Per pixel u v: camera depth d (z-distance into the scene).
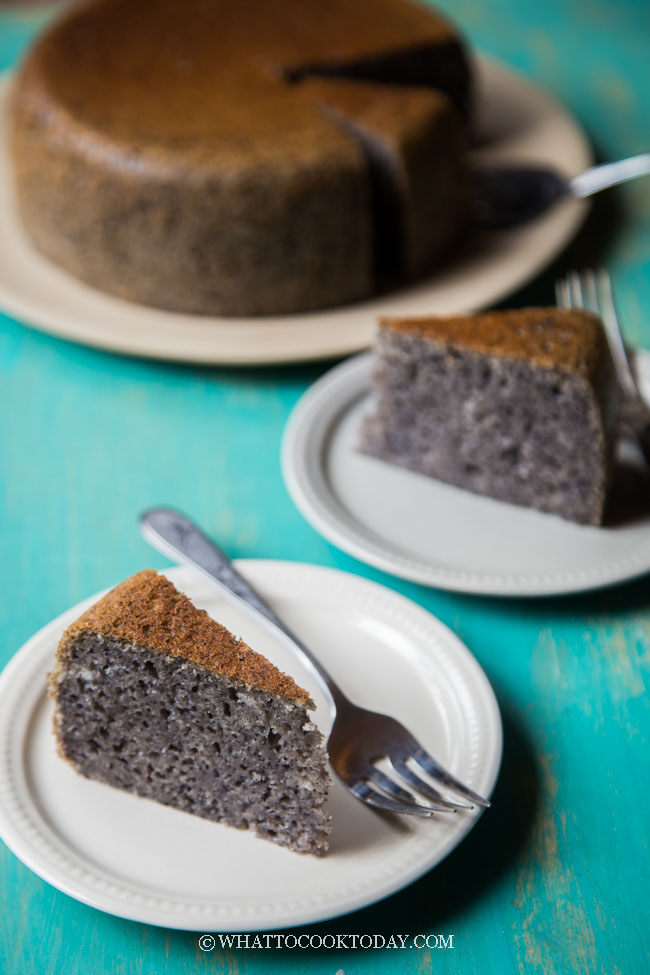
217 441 0.90
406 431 0.87
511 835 0.71
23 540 0.84
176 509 0.85
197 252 0.96
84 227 0.98
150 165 0.95
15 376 0.95
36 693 0.73
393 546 0.82
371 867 0.68
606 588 0.80
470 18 1.40
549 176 1.06
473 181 1.07
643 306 0.99
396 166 0.98
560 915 0.68
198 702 0.70
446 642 0.75
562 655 0.78
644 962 0.67
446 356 0.84
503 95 1.18
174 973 0.67
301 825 0.69
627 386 0.88
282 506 0.86
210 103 1.02
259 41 1.10
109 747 0.71
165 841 0.70
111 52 1.07
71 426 0.91
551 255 1.00
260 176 0.95
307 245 0.97
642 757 0.74
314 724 0.69
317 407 0.89
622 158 1.14
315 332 0.95
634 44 1.34
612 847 0.70
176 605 0.72
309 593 0.77
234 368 0.96
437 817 0.68
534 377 0.82
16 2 1.46
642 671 0.77
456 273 1.00
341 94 1.04
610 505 0.84
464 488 0.86
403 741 0.71
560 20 1.39
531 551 0.82
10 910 0.69
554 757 0.74
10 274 1.00
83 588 0.81
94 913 0.69
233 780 0.70
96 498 0.86
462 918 0.68
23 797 0.70
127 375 0.95
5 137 1.11
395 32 1.12
